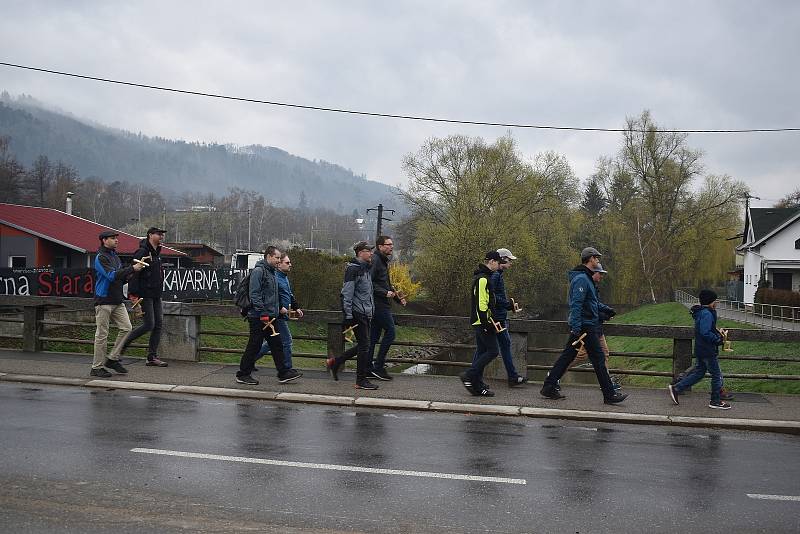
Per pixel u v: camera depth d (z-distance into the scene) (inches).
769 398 402.0
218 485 231.8
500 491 233.9
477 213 2062.0
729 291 2370.8
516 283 2073.1
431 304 2333.9
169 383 402.0
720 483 250.5
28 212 1550.2
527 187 2145.7
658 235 2504.9
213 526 196.2
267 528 195.6
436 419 344.5
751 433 335.6
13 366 440.5
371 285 407.5
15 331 741.3
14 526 193.3
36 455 260.8
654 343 1283.2
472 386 390.3
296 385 406.6
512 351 438.0
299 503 216.7
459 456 276.1
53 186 4060.0
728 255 2546.8
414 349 1499.8
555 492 234.7
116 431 299.1
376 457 270.4
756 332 421.4
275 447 280.7
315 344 1304.1
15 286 852.0
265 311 403.9
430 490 232.7
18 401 356.8
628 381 1037.2
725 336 372.5
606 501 227.0
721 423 343.9
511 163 2143.2
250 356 406.3
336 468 254.1
